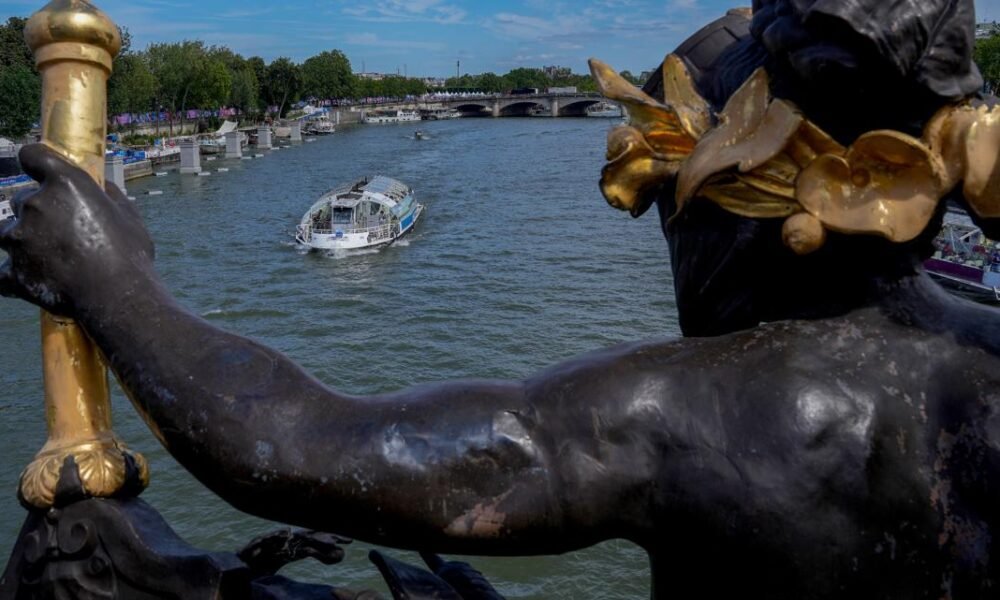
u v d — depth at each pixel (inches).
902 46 50.6
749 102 55.5
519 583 530.0
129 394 55.9
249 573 58.6
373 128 4734.3
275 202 2106.3
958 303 58.3
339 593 67.4
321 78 5226.4
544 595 518.3
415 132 4254.4
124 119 3270.2
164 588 58.1
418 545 53.0
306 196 2196.1
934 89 52.1
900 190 52.9
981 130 52.1
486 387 55.2
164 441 54.6
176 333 56.0
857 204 53.1
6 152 2042.3
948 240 1120.8
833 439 52.7
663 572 57.3
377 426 52.3
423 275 1371.8
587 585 523.5
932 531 52.9
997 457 51.6
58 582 60.3
